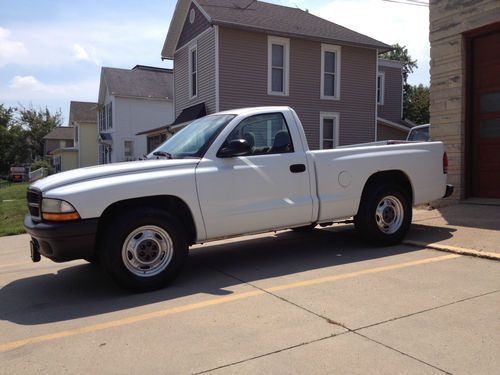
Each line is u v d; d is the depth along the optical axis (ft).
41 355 11.86
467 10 31.53
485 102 32.04
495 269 17.74
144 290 16.76
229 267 19.90
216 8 66.23
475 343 11.56
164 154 19.38
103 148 127.24
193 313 14.40
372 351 11.31
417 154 22.89
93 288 17.81
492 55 31.50
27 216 18.07
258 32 63.67
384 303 14.49
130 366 11.05
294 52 66.95
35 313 15.20
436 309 13.84
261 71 64.59
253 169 18.71
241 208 18.43
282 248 23.11
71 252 15.79
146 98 112.37
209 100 64.49
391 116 96.02
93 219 15.87
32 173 162.81
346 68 71.67
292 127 20.04
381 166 21.72
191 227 17.98
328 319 13.39
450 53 32.91
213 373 10.54
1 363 11.48
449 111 33.06
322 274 18.03
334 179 20.57
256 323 13.33
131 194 16.40
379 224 21.84
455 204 31.83
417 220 27.63
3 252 26.63
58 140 226.99
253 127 19.24
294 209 19.54
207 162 18.03
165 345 12.14
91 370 10.92
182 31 73.20
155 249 16.96
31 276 20.22
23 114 256.11
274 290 16.30
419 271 17.83
